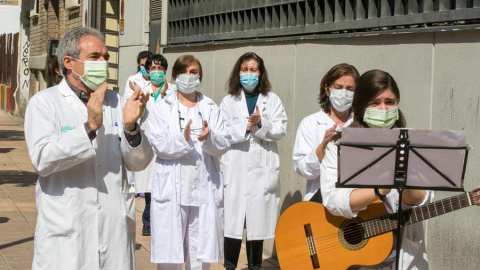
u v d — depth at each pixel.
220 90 10.96
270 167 8.00
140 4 14.79
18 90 33.25
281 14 9.30
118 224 4.79
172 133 6.96
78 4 21.44
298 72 8.76
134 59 15.20
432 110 6.48
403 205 4.83
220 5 11.09
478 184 5.95
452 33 6.25
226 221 7.93
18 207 11.70
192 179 6.90
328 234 5.24
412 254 4.81
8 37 36.00
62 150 4.48
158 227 6.90
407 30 6.76
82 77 4.66
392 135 4.34
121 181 4.83
